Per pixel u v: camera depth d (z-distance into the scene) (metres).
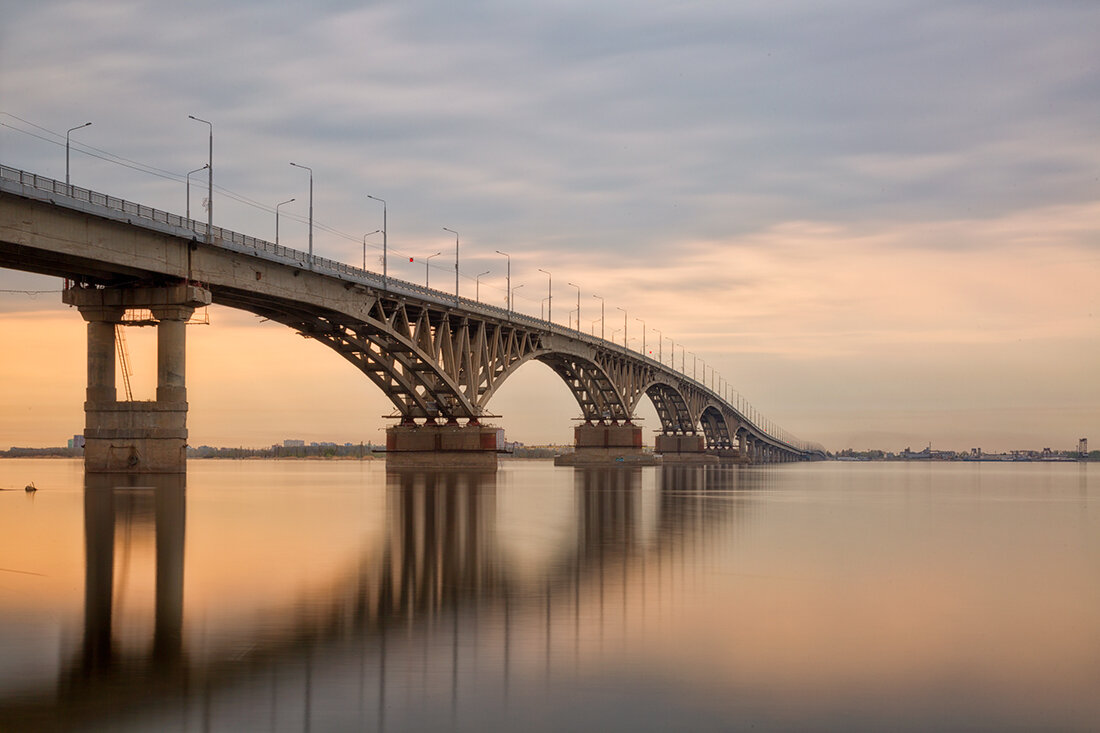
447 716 12.07
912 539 32.16
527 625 16.75
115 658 14.38
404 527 34.31
